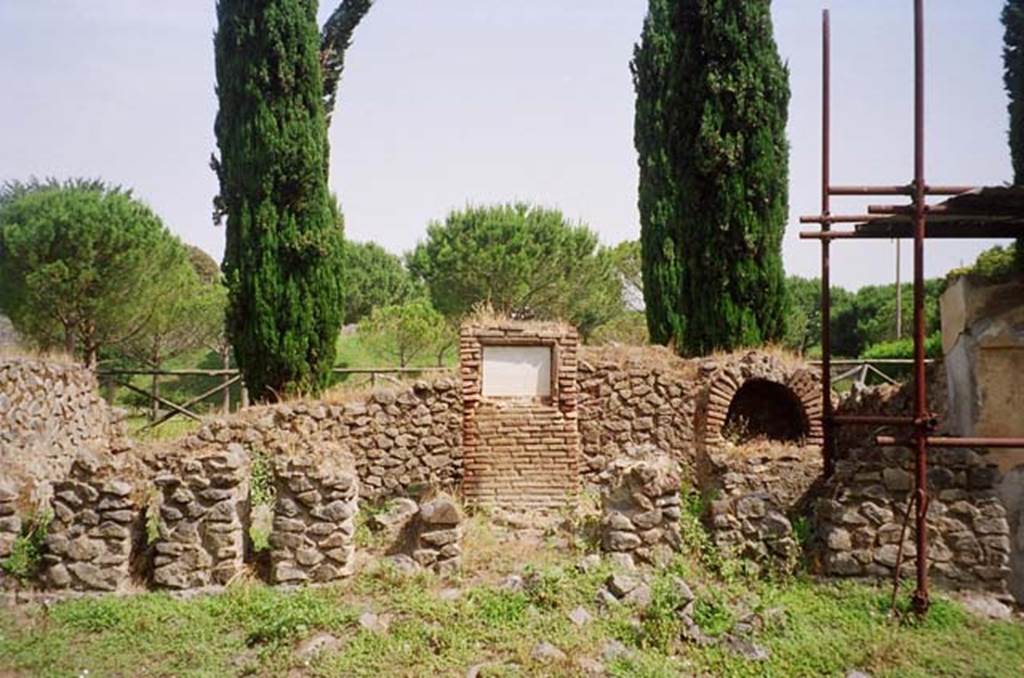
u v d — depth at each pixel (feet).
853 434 41.34
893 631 26.81
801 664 24.57
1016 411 31.83
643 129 54.13
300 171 52.13
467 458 38.45
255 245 51.85
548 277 103.14
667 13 54.03
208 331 93.25
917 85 29.78
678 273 52.29
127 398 82.17
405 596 26.99
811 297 136.87
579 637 24.66
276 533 28.37
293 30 52.75
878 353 71.56
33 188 86.53
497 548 31.35
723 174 50.88
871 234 33.45
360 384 56.65
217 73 53.57
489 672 22.71
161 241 76.02
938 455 30.37
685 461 42.27
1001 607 28.81
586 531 33.22
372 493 41.06
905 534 29.48
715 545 30.99
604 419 42.96
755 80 50.96
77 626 25.39
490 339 39.24
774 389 44.50
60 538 28.02
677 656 24.53
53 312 69.46
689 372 43.32
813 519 31.94
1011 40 34.94
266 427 40.27
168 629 25.22
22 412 34.40
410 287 154.40
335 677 22.53
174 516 28.25
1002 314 32.24
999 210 30.25
